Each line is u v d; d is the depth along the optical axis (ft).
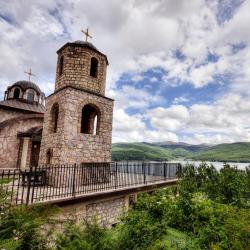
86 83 41.70
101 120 41.98
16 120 61.93
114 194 29.86
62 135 35.50
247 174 28.81
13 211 14.58
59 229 17.25
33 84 82.74
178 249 15.43
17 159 59.98
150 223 18.54
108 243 14.85
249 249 14.67
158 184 39.32
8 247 11.51
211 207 20.25
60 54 45.19
